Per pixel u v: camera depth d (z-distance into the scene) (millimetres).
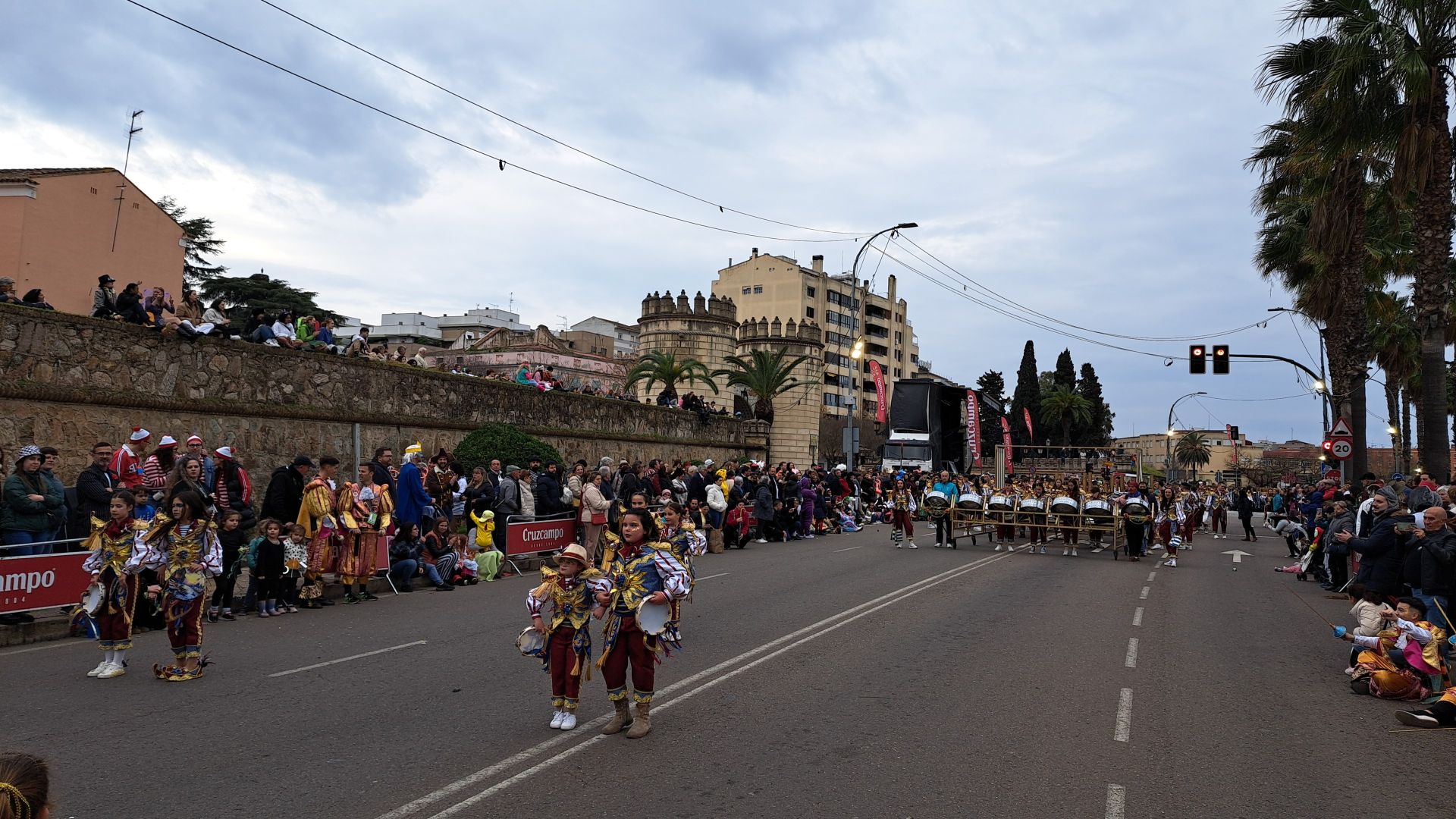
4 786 2369
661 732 7055
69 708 7406
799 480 28219
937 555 22438
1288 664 10312
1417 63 17078
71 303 24484
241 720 7145
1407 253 28312
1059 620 12766
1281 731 7488
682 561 7070
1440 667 8602
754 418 44719
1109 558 23156
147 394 16000
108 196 25562
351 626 11422
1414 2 17453
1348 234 23562
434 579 15211
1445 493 12805
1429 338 17844
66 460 14750
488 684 8438
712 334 59750
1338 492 20281
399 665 9180
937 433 38594
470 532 16875
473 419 24469
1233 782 6176
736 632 11266
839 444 70125
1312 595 16656
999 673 9289
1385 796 5984
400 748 6500
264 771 5957
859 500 35094
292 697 7875
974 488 26672
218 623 11562
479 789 5699
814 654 10070
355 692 8062
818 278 88188
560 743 6695
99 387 15227
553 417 28344
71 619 10375
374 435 21125
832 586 15836
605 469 19281
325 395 19766
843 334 91688
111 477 12422
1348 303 24266
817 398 63531
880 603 13945
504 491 17422
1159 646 11055
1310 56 19969
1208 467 147750
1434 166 17750
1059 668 9602
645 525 7023
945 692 8445
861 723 7367
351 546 13367
